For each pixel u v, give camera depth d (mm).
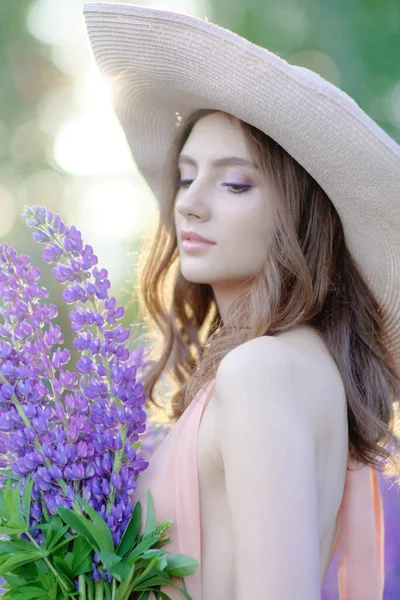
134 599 1607
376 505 2137
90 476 1573
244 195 1829
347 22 7902
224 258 1837
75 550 1521
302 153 1747
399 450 1980
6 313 1642
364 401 1868
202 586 1608
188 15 1724
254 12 7957
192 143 1878
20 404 1585
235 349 1594
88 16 1903
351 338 1901
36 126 7410
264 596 1409
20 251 7277
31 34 7375
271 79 1668
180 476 1640
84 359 1629
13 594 1542
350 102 1663
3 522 1559
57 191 7418
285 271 1821
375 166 1687
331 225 1875
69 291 1657
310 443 1525
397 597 3740
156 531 1588
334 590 3469
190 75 1793
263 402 1504
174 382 2275
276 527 1431
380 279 1905
